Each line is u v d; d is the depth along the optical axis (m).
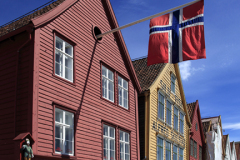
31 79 11.38
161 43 14.34
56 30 12.99
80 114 13.70
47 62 12.22
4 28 15.46
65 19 13.87
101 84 15.74
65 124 12.64
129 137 17.94
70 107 13.05
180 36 14.09
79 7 15.08
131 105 18.88
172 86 25.97
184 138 28.45
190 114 32.88
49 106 11.88
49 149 11.42
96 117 14.85
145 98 20.64
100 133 14.93
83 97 14.12
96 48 15.91
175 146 25.64
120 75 18.00
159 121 22.05
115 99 16.95
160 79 23.00
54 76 12.45
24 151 10.09
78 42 14.50
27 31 11.80
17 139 10.15
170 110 24.95
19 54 12.05
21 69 11.83
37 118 11.17
